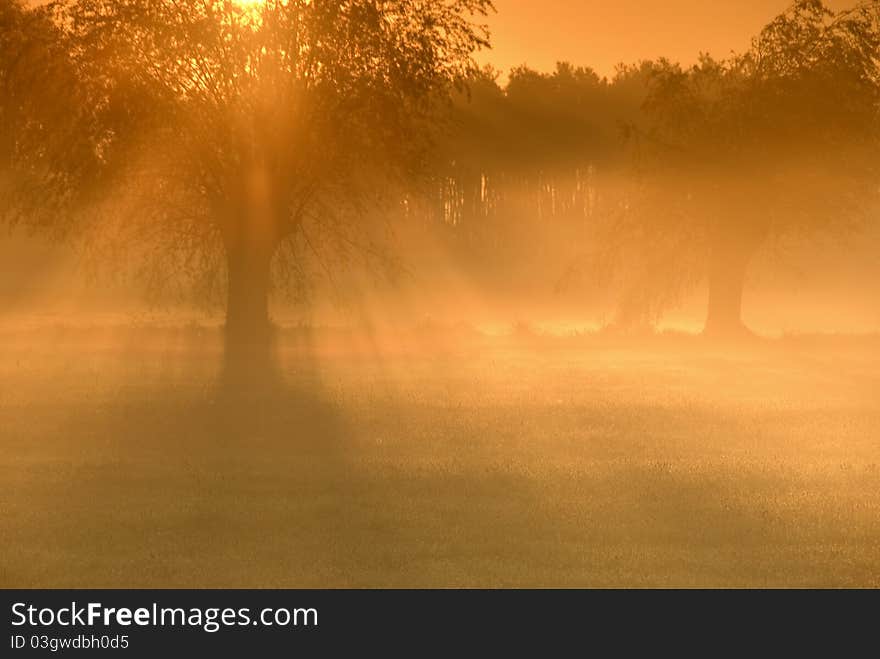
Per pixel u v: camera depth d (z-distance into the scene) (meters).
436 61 79.38
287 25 77.25
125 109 76.94
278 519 27.41
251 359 69.50
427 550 24.67
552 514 28.06
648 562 23.97
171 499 29.62
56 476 32.84
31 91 78.56
